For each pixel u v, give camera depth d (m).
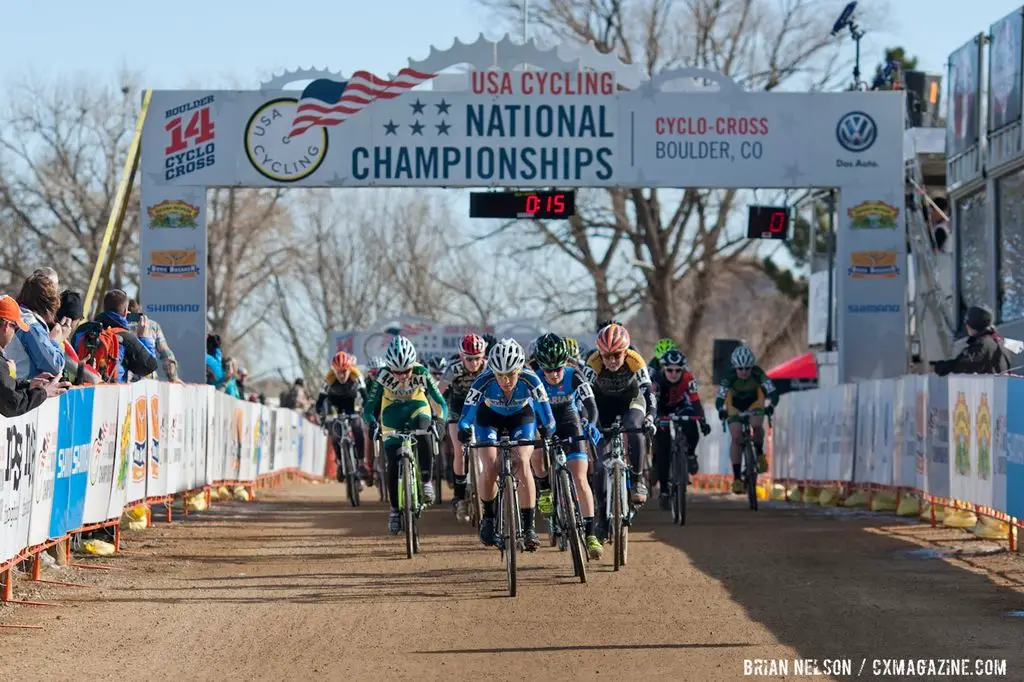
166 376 46.88
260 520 48.25
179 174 62.16
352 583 31.88
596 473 35.56
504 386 31.00
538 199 63.25
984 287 63.78
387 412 38.69
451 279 189.00
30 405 26.75
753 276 154.25
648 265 126.00
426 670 22.20
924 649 23.48
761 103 62.88
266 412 70.31
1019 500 32.84
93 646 24.27
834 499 57.19
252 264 160.00
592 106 62.28
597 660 22.80
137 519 43.09
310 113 61.97
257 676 21.86
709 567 34.09
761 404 54.59
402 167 62.03
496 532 31.81
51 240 135.88
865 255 63.31
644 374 36.50
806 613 27.16
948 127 67.69
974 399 37.09
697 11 126.81
